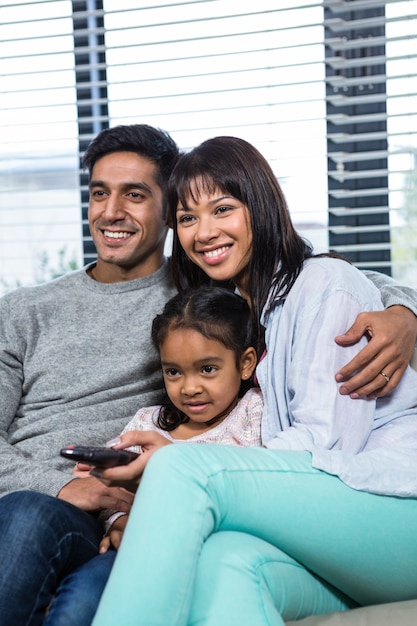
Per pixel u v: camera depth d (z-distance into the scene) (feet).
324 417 4.25
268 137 7.41
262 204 4.88
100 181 5.64
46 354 5.52
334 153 7.16
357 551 3.96
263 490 3.84
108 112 7.75
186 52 7.57
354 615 3.86
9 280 7.92
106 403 5.37
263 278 4.91
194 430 5.06
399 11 7.28
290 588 3.80
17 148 7.88
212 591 3.53
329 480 3.98
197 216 4.97
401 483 4.07
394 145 7.27
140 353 5.46
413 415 4.62
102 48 7.49
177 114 7.36
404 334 4.43
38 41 7.89
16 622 3.78
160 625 3.42
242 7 7.48
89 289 5.74
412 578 4.11
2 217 7.89
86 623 3.84
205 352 4.83
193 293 5.05
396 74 7.27
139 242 5.66
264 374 4.72
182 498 3.58
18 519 3.96
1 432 5.37
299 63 7.16
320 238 7.43
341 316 4.45
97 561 4.19
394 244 7.25
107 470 3.98
